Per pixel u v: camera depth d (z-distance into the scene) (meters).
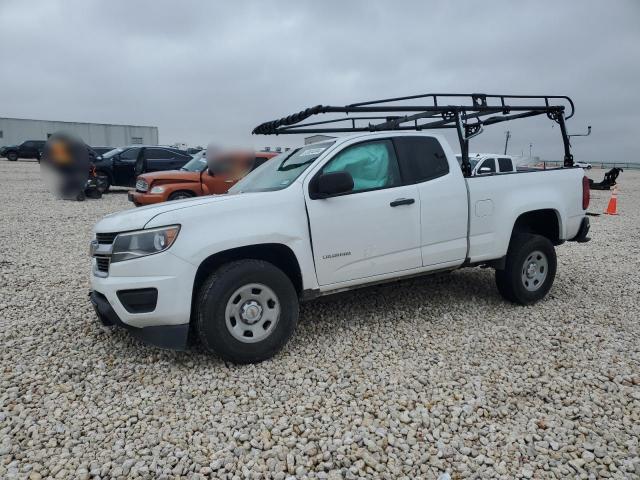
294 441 2.74
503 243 4.76
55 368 3.63
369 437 2.79
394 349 3.97
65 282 5.96
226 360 3.60
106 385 3.40
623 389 3.31
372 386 3.36
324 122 4.98
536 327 4.45
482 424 2.92
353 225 3.97
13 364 3.69
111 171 16.38
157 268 3.37
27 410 3.05
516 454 2.65
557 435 2.82
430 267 4.42
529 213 5.09
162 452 2.65
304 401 3.18
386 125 5.41
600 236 9.95
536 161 7.97
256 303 3.62
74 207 13.22
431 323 4.55
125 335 4.23
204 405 3.13
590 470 2.52
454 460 2.61
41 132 42.06
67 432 2.84
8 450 2.66
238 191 4.36
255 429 2.87
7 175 23.55
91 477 2.47
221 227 3.52
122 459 2.60
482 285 5.79
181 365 3.67
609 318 4.72
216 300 3.44
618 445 2.73
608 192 24.16
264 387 3.35
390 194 4.14
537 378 3.49
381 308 4.96
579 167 5.47
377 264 4.13
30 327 4.43
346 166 4.08
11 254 7.49
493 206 4.69
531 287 5.02
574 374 3.53
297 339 4.17
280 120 4.47
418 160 4.40
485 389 3.32
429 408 3.09
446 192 4.41
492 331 4.35
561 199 5.13
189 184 10.81
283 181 4.04
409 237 4.24
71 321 4.59
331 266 3.93
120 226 3.50
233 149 8.09
